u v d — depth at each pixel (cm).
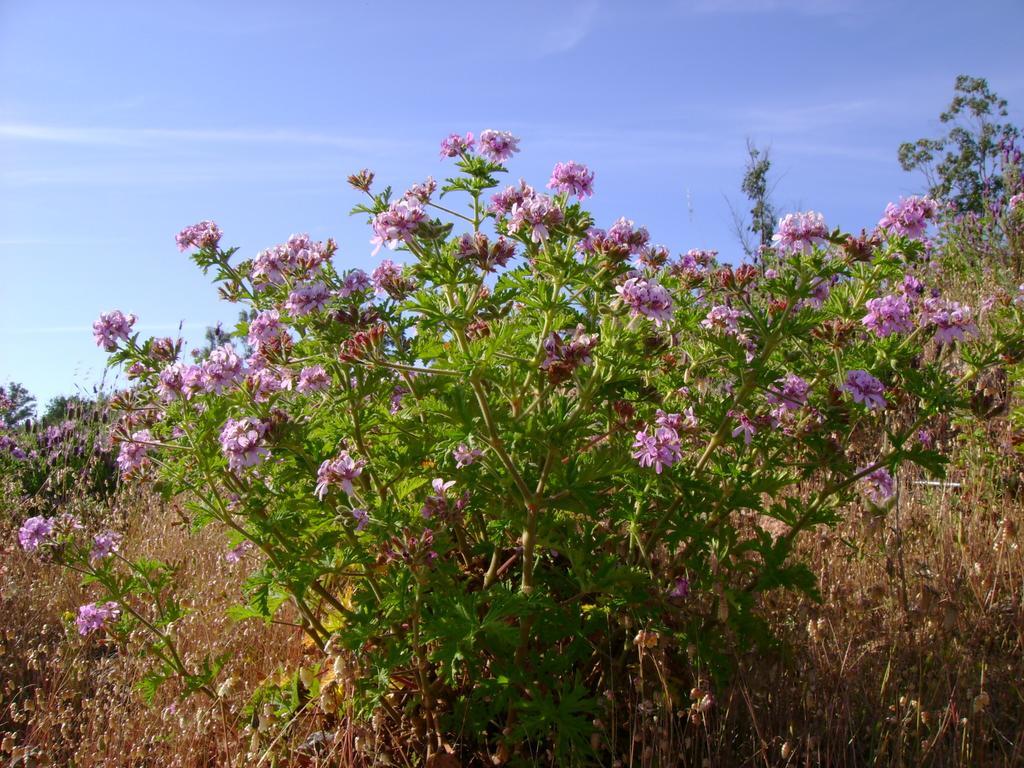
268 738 114
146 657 131
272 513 121
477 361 105
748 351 127
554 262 109
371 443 125
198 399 122
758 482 117
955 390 123
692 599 118
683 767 103
